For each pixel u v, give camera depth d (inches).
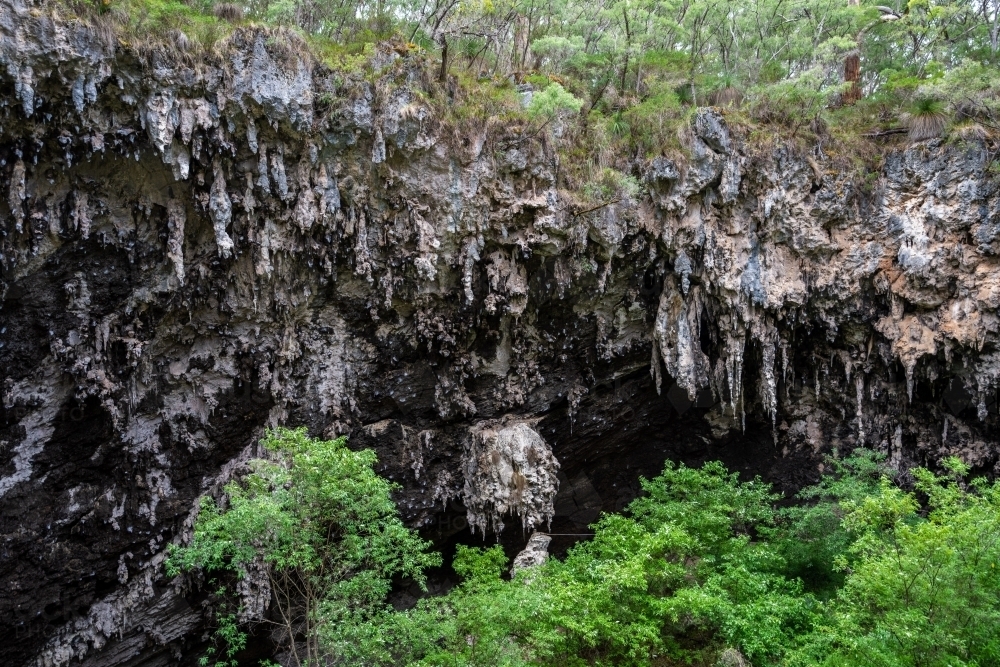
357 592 340.2
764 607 395.5
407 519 505.7
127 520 409.4
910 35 659.4
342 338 461.1
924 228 515.5
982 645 320.5
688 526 464.4
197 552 334.3
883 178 527.5
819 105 537.6
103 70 333.7
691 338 538.0
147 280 387.5
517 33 589.3
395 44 437.1
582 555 443.2
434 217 447.5
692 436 625.3
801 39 589.0
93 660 406.9
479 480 509.4
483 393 521.7
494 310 480.4
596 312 527.5
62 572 391.9
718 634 418.3
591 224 483.8
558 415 559.5
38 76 319.6
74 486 397.1
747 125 517.7
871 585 326.3
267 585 418.6
